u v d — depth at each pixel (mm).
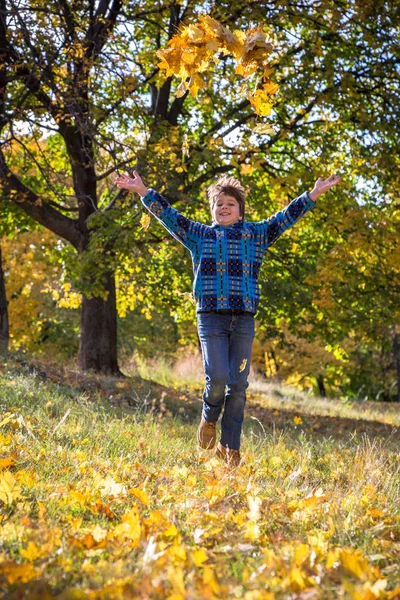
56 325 26594
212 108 11555
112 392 9703
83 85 9945
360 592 1874
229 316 3865
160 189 9984
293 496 3352
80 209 12445
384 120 11180
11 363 9234
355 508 3029
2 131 11664
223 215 3963
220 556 2273
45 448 4129
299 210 3982
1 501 2822
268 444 5723
